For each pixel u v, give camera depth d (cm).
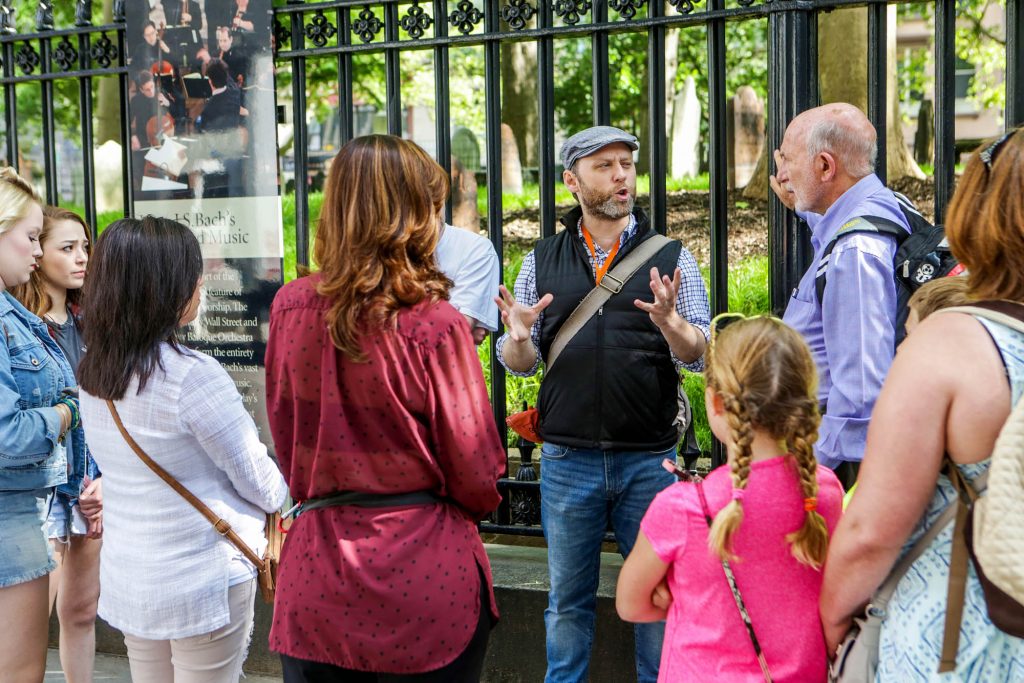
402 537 207
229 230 379
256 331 380
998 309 163
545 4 349
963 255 171
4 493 271
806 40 322
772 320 196
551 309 305
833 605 176
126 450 240
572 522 304
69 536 309
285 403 214
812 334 284
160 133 384
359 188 205
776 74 325
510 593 351
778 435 189
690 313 301
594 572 309
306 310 209
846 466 293
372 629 205
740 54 978
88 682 332
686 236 714
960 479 165
